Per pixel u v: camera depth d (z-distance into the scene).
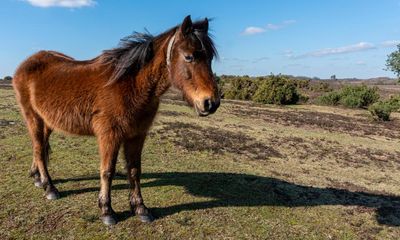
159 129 11.18
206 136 11.11
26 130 9.12
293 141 12.21
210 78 3.98
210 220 5.11
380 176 9.27
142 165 7.41
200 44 3.97
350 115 23.75
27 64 5.10
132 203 4.97
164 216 5.07
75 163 6.96
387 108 21.97
